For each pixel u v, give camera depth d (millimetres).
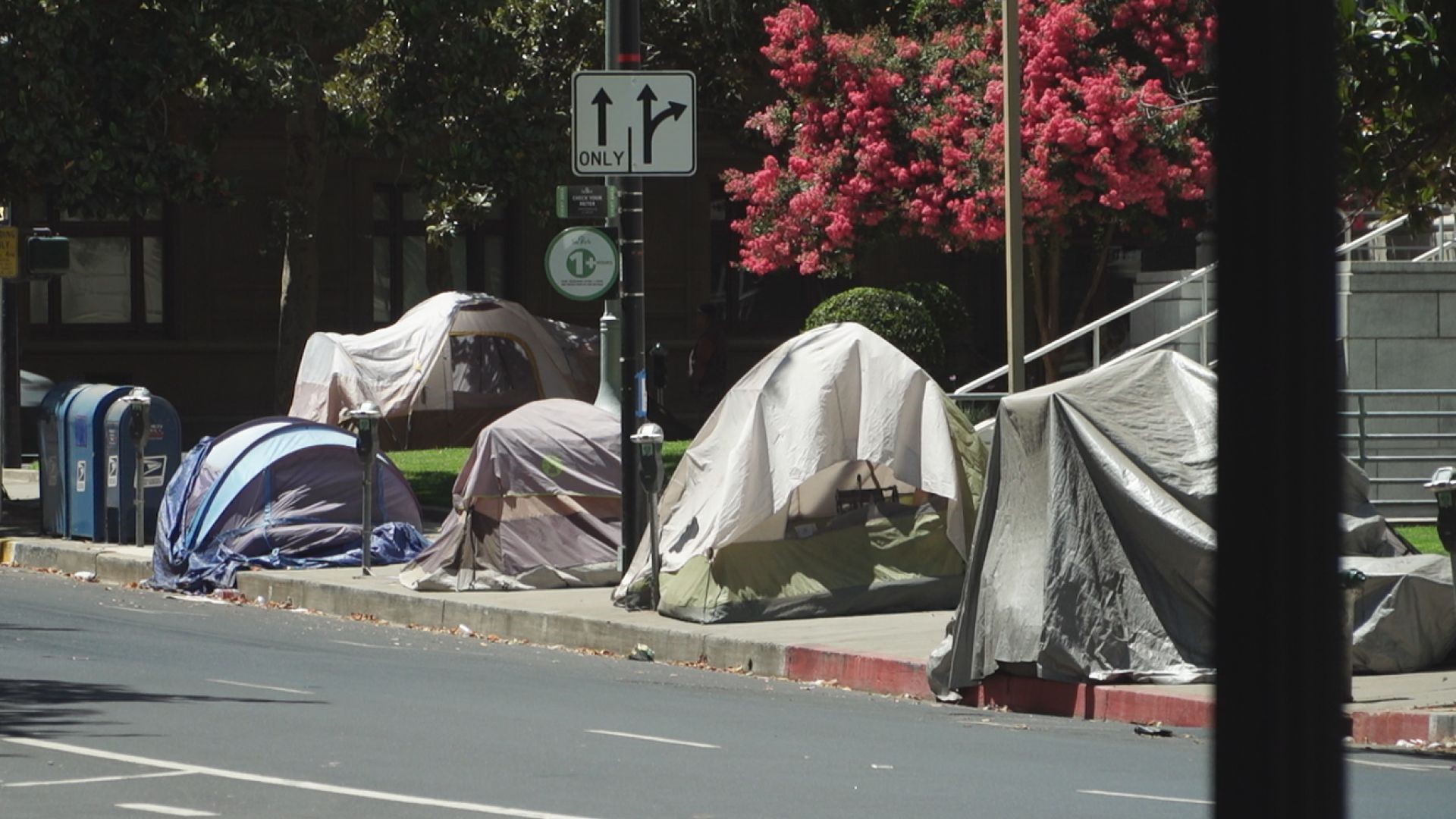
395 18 53844
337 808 17375
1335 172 18156
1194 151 54031
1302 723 17453
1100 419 27578
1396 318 45188
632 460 35375
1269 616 17641
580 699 25844
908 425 34094
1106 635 26938
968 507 34688
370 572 38812
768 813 17609
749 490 33281
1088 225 68875
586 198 36469
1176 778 20281
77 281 73875
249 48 48500
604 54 62500
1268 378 18141
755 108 70500
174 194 48156
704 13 63062
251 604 37656
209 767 19391
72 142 45719
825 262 59188
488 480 36781
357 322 76250
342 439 41156
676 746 21672
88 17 45344
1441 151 27969
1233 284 18125
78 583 40344
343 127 53938
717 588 32906
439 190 56000
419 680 27203
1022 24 56000
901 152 57125
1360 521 29312
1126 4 55156
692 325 79188
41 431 46000
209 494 40094
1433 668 27531
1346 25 25953
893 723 24844
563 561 36906
